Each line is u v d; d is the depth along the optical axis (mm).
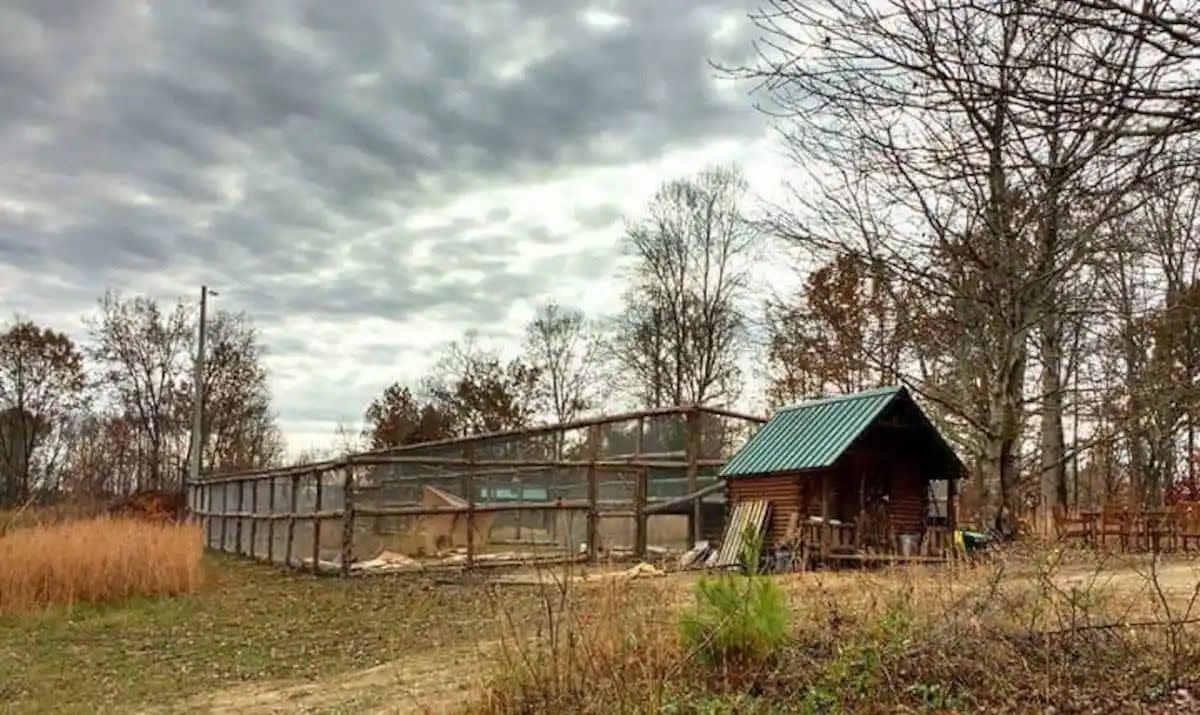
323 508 19734
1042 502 19031
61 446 46312
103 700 8297
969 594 6691
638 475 21406
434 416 48312
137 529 17406
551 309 50500
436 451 23109
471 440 23312
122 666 9805
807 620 7031
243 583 17484
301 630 11891
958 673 5836
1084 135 3859
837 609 6871
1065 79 3824
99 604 14266
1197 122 3465
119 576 14797
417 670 8539
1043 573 6496
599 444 24234
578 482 20984
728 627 6250
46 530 16047
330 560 19438
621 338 42219
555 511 20234
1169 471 24688
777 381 32500
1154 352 16812
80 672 9516
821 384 29750
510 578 16141
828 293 19516
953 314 10133
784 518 16375
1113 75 3648
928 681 5812
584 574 10266
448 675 8031
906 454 16797
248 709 7734
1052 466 14891
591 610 6809
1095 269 9695
